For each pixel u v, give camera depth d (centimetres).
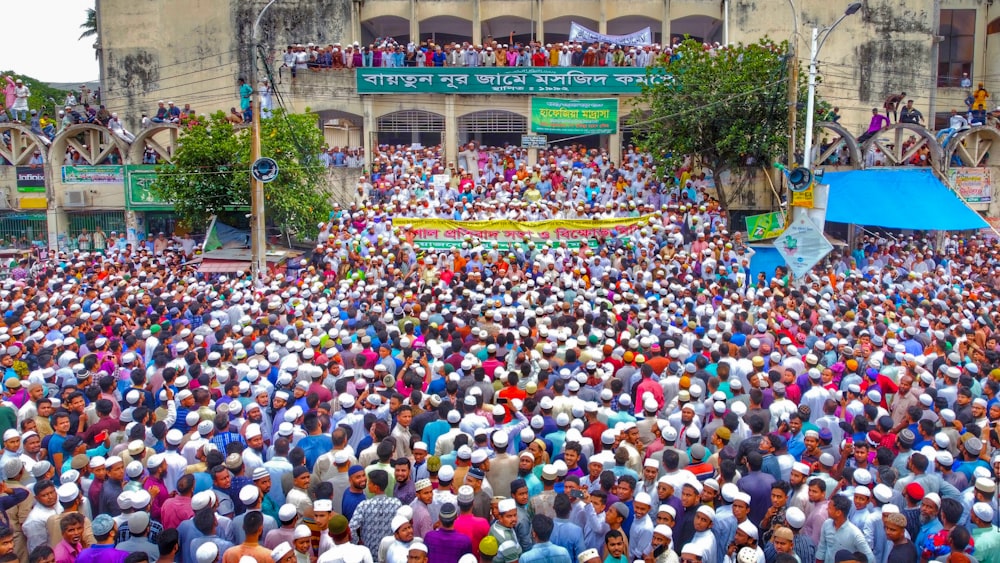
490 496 861
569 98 3169
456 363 1308
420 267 2331
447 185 2834
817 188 2048
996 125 3023
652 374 1198
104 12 3503
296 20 3434
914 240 2858
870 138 2916
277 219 2775
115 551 750
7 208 3209
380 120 3297
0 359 1340
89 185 3188
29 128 3172
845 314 1656
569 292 1962
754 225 2511
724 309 1748
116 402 1157
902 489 866
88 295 1933
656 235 2480
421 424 1041
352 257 2327
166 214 3206
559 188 2845
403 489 879
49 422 1089
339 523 735
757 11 3388
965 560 738
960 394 1148
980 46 3656
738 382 1153
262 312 1780
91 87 5375
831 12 3412
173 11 3494
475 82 3158
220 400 1161
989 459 957
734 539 778
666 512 780
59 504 840
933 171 2923
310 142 2788
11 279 2336
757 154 2762
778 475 904
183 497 834
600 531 798
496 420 1045
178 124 3069
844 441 1013
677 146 2786
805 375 1245
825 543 787
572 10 3462
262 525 760
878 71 3456
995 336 1591
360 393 1137
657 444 939
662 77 2861
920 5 3438
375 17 3488
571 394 1115
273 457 945
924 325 1600
